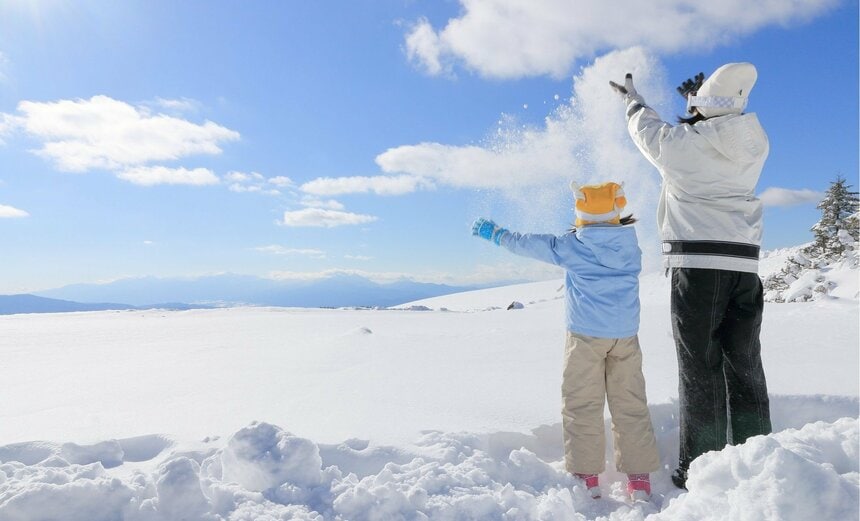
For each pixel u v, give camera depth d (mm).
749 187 2713
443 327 9969
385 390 3711
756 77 2717
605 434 2881
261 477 2102
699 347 2631
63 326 12688
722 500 1763
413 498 1958
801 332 5250
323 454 2418
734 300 2670
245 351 6477
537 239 2891
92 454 2494
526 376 4027
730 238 2621
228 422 2984
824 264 17875
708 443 2570
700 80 2951
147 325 12570
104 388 4312
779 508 1568
